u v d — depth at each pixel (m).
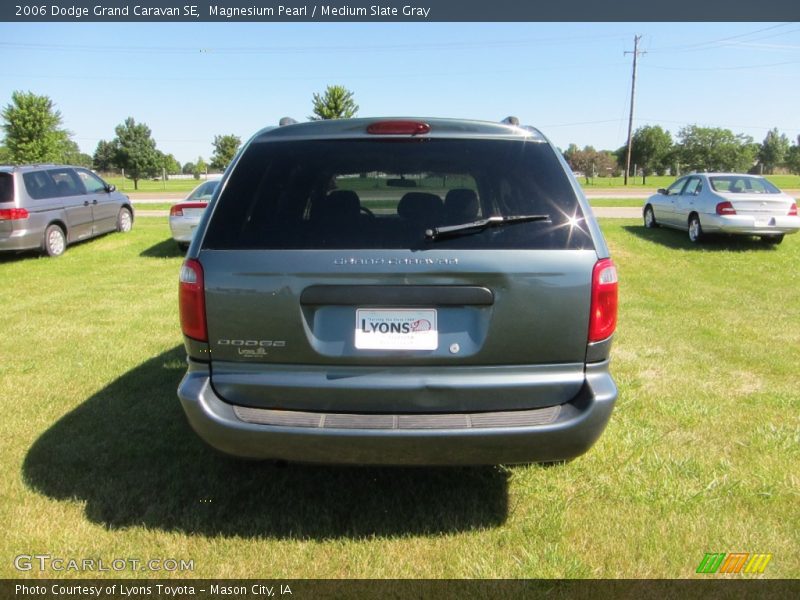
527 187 2.79
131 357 5.63
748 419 4.16
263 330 2.66
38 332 6.52
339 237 2.67
